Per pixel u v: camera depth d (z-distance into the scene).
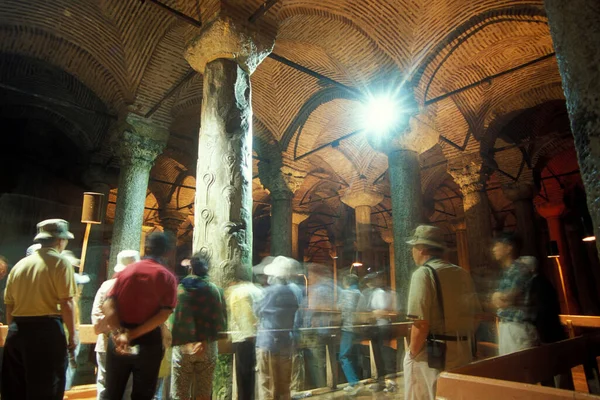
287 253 11.62
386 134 8.55
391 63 8.45
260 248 26.59
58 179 13.62
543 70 10.05
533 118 12.91
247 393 4.29
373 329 6.37
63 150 13.86
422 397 2.88
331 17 8.16
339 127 12.97
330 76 10.05
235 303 4.54
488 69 9.92
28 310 3.20
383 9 7.91
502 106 11.24
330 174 17.23
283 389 4.59
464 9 7.95
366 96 9.07
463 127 11.02
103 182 13.49
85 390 5.46
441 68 9.14
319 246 29.88
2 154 12.48
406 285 7.77
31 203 12.84
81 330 5.21
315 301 17.28
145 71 9.16
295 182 12.11
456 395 1.88
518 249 4.12
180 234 22.45
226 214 5.28
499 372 2.32
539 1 7.25
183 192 18.05
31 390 3.09
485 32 8.52
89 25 8.70
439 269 2.97
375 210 21.89
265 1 6.18
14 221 12.41
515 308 3.72
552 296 3.65
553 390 1.56
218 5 5.89
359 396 5.54
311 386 6.65
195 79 10.52
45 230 3.42
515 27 8.42
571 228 18.17
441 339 2.86
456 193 20.89
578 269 17.61
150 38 8.74
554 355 2.89
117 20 8.52
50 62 9.54
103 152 13.52
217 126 5.62
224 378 4.52
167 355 4.29
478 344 7.80
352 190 14.97
